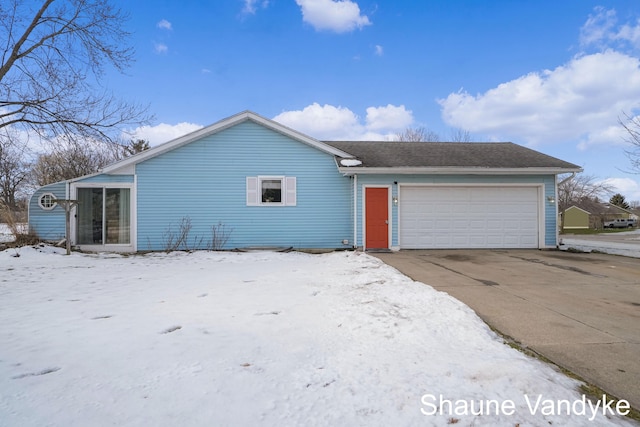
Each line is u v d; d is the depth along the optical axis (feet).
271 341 11.49
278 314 14.47
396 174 38.55
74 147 44.21
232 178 38.58
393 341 11.39
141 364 9.65
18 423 6.89
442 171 37.52
